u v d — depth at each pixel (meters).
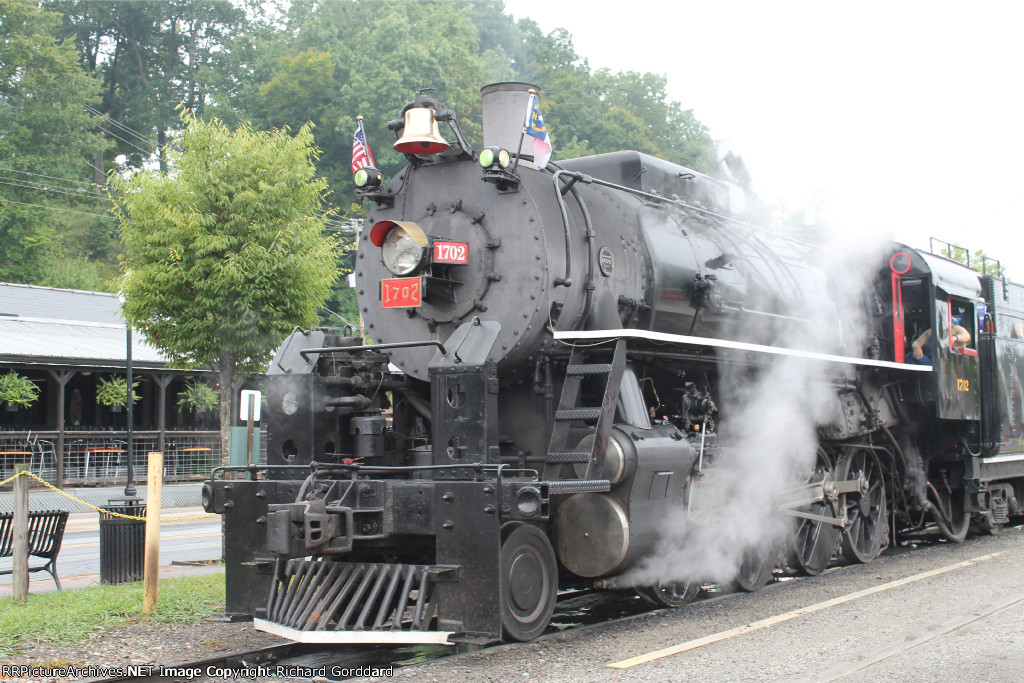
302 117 43.12
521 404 7.00
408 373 7.07
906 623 6.70
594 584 6.83
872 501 10.76
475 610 5.59
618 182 8.77
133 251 13.07
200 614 7.10
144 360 25.30
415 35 42.22
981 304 12.46
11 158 43.78
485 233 6.80
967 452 11.83
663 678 5.17
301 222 13.10
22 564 7.76
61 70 46.09
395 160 38.84
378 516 5.96
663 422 7.46
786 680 5.13
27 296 29.28
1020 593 7.91
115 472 25.52
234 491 6.51
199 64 56.12
